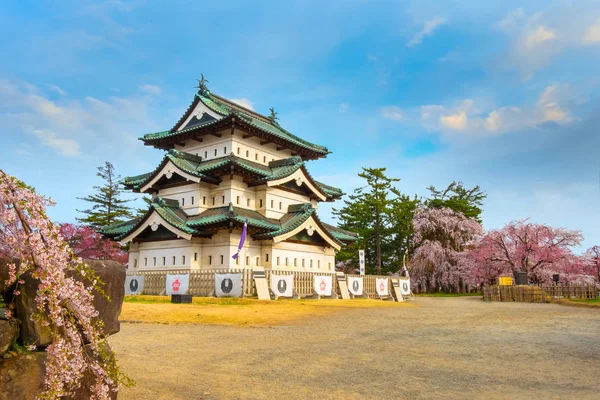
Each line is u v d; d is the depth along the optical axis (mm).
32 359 5641
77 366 5414
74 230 57969
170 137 44625
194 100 45031
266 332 18250
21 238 5180
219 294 33719
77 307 5539
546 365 11562
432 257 72500
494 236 60344
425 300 49656
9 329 5453
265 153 45656
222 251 38344
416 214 79188
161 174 41938
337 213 83375
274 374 10578
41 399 5332
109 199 70875
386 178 78250
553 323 21516
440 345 14883
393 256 86000
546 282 57000
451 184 102188
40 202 5363
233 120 39906
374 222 81312
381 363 11906
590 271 58062
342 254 79812
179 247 39906
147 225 40312
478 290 81188
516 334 17484
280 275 35281
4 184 5082
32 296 5699
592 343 15109
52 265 5250
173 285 36094
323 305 31141
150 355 12781
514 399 8453
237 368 11203
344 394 8875
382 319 23594
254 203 42625
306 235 43812
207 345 14727
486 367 11352
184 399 8484
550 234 57812
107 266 6938
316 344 15102
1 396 5270
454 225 75938
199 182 40281
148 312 22719
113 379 6316
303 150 48812
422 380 10000
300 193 46312
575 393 8844
